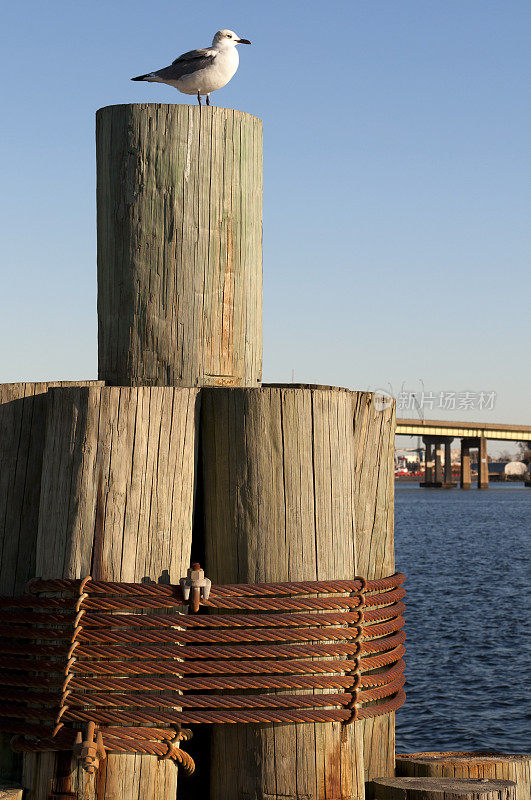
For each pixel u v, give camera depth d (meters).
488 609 28.77
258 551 5.27
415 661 20.44
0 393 5.76
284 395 5.34
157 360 5.75
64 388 5.35
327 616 5.25
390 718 6.13
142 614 5.10
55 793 4.97
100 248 5.99
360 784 5.34
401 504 128.62
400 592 6.06
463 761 6.16
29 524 5.67
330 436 5.42
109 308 5.86
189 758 5.16
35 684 5.09
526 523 81.31
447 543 59.09
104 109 5.88
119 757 4.98
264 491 5.29
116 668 5.02
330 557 5.34
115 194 5.82
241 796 5.14
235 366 5.89
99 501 5.17
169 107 5.77
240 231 5.91
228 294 5.85
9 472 5.70
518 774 6.14
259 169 6.12
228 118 5.86
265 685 5.11
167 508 5.20
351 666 5.27
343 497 5.46
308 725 5.16
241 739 5.18
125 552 5.13
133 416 5.25
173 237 5.75
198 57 6.22
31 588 5.16
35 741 5.04
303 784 5.10
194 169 5.78
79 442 5.24
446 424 140.88
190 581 5.02
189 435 5.31
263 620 5.15
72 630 5.05
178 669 5.05
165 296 5.75
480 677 18.70
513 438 147.62
